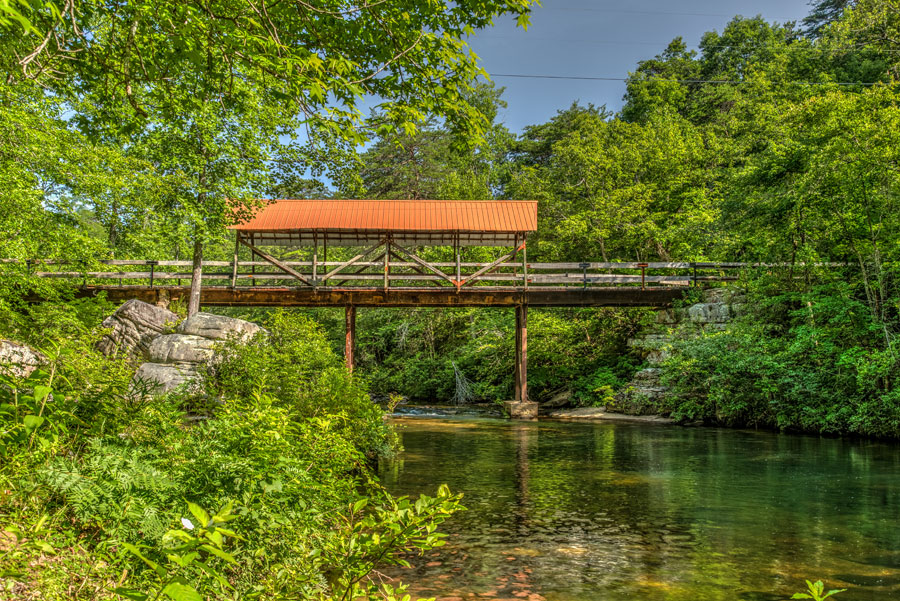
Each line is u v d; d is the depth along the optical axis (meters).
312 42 5.45
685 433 16.44
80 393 4.49
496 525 6.56
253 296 20.84
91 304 14.30
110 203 14.27
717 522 6.72
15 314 11.41
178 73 5.64
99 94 6.27
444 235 21.81
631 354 25.72
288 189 16.56
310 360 10.22
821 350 16.78
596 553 5.55
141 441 4.32
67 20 4.75
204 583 2.82
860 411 14.88
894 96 17.34
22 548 2.60
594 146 32.78
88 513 3.01
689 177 32.22
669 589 4.63
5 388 3.69
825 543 5.89
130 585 2.71
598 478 9.45
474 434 16.12
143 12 4.67
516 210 21.72
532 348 26.81
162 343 11.91
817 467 10.57
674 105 44.97
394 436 11.98
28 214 12.26
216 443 3.92
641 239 30.39
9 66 4.97
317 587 3.41
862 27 30.58
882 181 16.44
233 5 4.64
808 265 18.25
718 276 22.55
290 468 3.86
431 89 5.64
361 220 20.69
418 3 5.27
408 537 2.77
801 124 19.05
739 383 18.27
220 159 15.55
